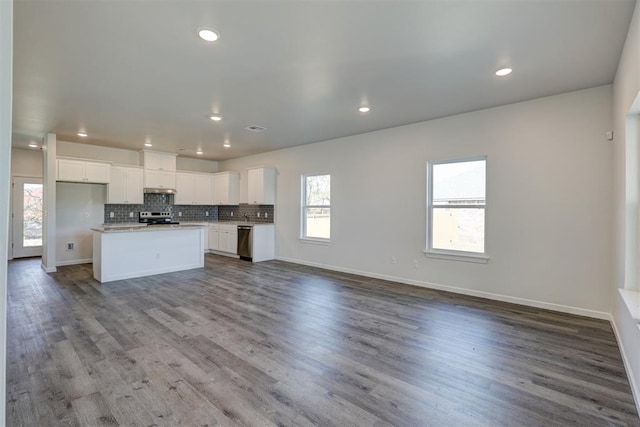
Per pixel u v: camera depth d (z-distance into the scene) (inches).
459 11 86.0
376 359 103.2
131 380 90.2
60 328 127.0
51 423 72.5
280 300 165.9
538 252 153.0
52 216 228.8
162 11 86.0
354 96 150.0
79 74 125.4
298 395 83.7
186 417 74.9
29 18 88.7
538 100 151.9
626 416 75.7
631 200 105.1
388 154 208.7
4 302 32.1
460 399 82.3
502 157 162.7
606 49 105.4
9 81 32.5
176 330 125.7
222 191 331.9
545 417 75.4
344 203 234.1
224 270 243.0
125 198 276.8
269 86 137.6
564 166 145.7
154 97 150.9
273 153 292.4
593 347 111.3
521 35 97.6
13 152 280.4
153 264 227.5
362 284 199.3
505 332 124.3
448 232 186.2
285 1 81.8
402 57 111.7
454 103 159.0
